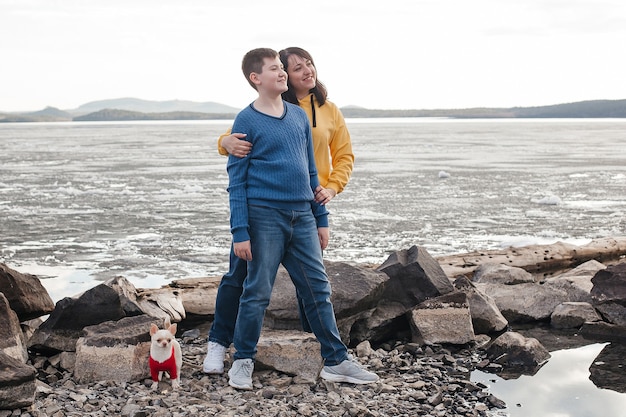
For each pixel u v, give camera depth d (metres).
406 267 6.96
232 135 5.07
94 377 5.37
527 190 24.50
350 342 6.64
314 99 5.66
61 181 28.58
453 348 6.57
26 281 6.36
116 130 155.38
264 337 5.69
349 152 5.79
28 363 5.85
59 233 15.62
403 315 6.87
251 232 5.13
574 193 23.52
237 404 4.84
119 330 5.58
